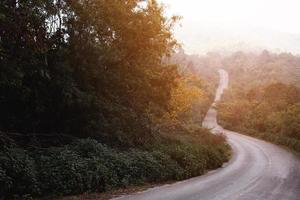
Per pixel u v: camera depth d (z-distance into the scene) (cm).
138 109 2197
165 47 2358
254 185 1925
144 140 2116
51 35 1606
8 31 1286
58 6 1602
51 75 1568
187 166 2061
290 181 2223
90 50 1795
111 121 1891
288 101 7700
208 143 3544
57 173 1210
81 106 1670
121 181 1478
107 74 1934
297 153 4391
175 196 1406
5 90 1478
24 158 1167
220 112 9100
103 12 1894
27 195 1078
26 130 1576
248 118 7600
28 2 1355
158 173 1759
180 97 3238
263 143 5456
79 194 1248
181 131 3609
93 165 1377
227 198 1479
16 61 1373
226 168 2706
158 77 2289
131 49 2105
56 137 1647
